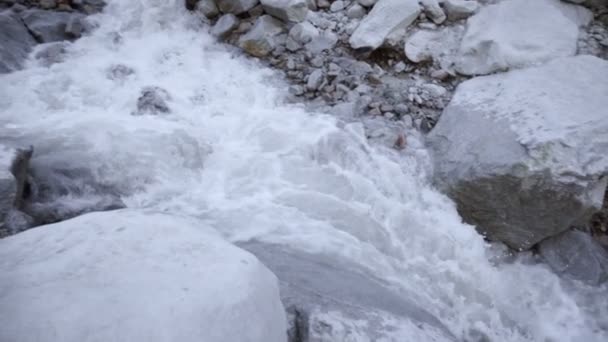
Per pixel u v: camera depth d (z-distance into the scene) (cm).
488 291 304
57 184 274
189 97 379
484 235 329
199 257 141
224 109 375
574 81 339
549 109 314
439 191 333
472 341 278
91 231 149
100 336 113
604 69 348
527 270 318
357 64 405
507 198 301
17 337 111
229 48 430
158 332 116
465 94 364
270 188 308
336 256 263
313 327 176
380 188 327
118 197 280
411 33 416
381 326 189
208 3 444
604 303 300
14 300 119
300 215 290
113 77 381
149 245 144
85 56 398
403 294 258
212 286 129
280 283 203
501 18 400
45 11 418
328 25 432
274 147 337
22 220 229
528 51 375
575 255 316
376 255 282
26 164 258
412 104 381
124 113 351
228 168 322
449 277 300
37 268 132
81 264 133
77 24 414
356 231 294
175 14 447
